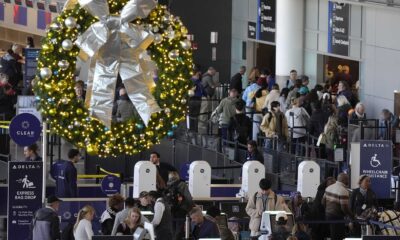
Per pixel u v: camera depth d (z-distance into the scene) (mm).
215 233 28359
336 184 32031
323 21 49781
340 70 49844
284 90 45219
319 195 32312
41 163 31438
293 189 37062
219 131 43750
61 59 34438
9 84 46250
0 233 33906
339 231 32031
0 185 34188
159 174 35188
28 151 34594
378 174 34281
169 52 35219
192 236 28500
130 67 34781
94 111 34719
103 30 34375
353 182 34969
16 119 32938
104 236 25641
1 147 41625
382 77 45969
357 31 47469
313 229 32375
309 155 41125
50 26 34438
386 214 31875
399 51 44969
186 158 42531
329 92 44312
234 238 29078
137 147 35281
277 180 37656
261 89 46125
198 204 34062
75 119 34625
